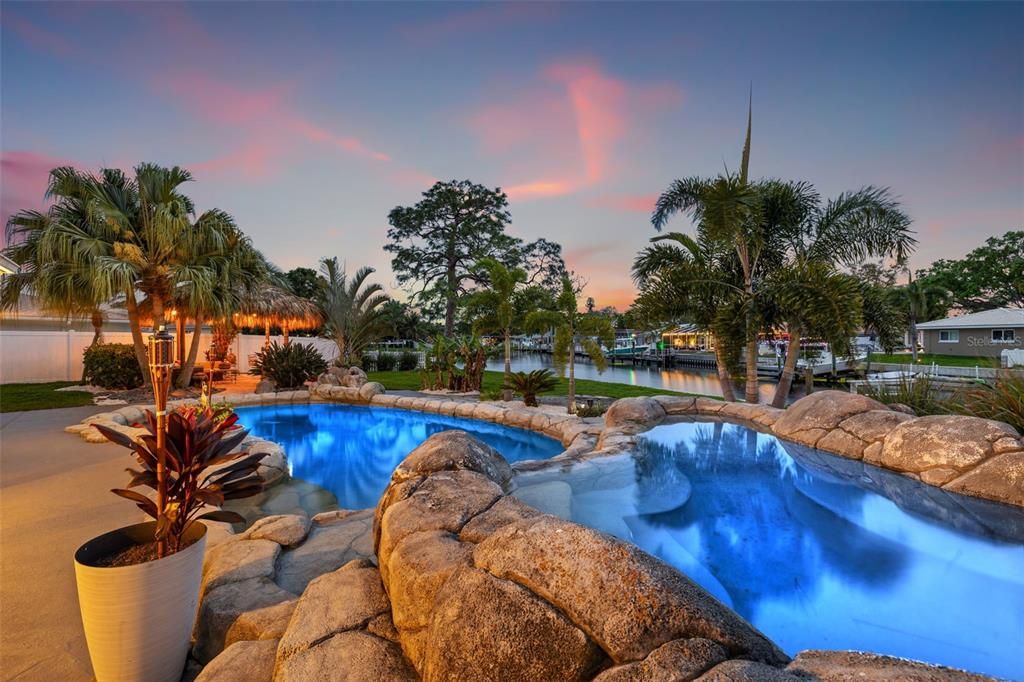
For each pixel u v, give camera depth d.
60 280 9.95
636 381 21.19
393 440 8.48
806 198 9.05
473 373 13.58
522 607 1.30
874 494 4.23
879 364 24.86
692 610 1.25
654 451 5.63
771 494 4.39
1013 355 20.70
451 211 29.31
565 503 4.11
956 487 4.17
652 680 1.08
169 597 1.92
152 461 2.17
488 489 2.52
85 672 2.01
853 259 9.15
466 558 1.62
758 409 7.27
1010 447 4.04
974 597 2.72
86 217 10.66
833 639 2.40
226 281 11.66
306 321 17.67
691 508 4.11
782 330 8.73
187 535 2.18
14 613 2.42
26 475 4.95
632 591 1.26
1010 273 33.84
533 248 31.55
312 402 12.37
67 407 9.45
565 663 1.20
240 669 1.77
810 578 2.97
